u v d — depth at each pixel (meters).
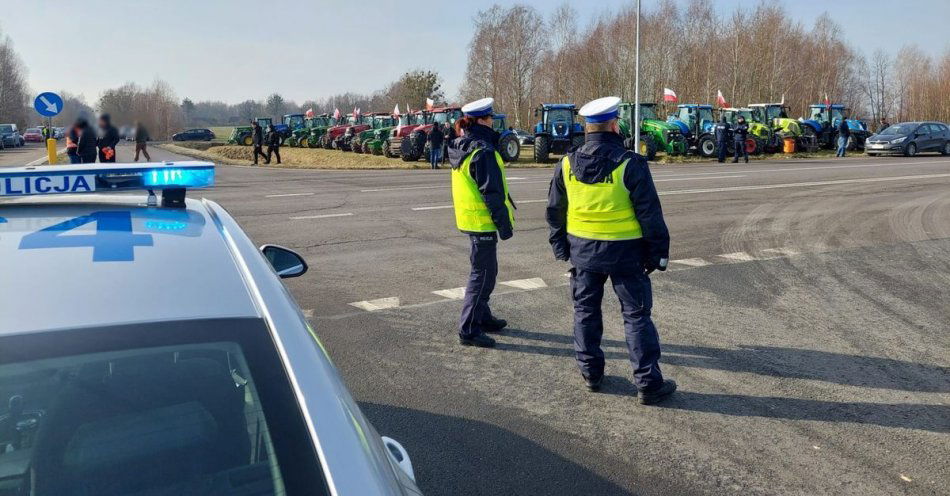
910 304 7.18
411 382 5.03
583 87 62.28
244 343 1.70
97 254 1.98
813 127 37.53
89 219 2.34
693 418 4.52
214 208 2.74
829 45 69.19
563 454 4.03
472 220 5.56
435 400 4.73
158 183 2.56
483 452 4.04
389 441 2.24
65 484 1.50
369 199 15.02
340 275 8.14
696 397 4.84
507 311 6.77
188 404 1.59
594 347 4.87
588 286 4.78
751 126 33.19
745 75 59.47
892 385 5.06
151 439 1.55
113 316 1.69
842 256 9.47
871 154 34.91
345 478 1.47
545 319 6.54
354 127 38.56
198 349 1.66
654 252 4.53
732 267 8.75
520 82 63.97
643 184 4.42
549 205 4.90
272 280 2.02
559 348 5.79
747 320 6.57
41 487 1.49
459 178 5.54
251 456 1.52
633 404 4.73
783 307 7.02
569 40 63.94
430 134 25.72
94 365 1.58
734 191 16.58
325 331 6.11
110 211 2.48
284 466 1.49
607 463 3.94
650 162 28.55
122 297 1.76
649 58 58.59
